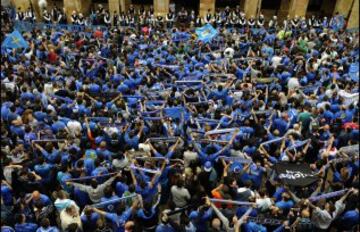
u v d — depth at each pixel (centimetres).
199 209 894
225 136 1192
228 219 893
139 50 2052
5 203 951
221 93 1499
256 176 1040
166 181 1076
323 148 1166
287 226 870
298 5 3038
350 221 924
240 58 1972
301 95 1506
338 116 1357
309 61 1869
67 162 1056
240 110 1351
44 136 1185
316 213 902
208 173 1059
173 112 1339
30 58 1856
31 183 984
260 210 919
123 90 1562
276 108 1429
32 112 1266
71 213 864
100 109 1354
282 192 965
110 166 1038
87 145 1162
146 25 2795
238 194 945
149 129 1263
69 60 1967
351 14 2980
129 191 935
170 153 1105
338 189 1023
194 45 2138
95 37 2377
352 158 1101
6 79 1536
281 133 1313
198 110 1390
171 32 2480
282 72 1773
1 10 2758
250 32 2544
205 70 1795
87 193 973
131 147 1161
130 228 795
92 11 3077
